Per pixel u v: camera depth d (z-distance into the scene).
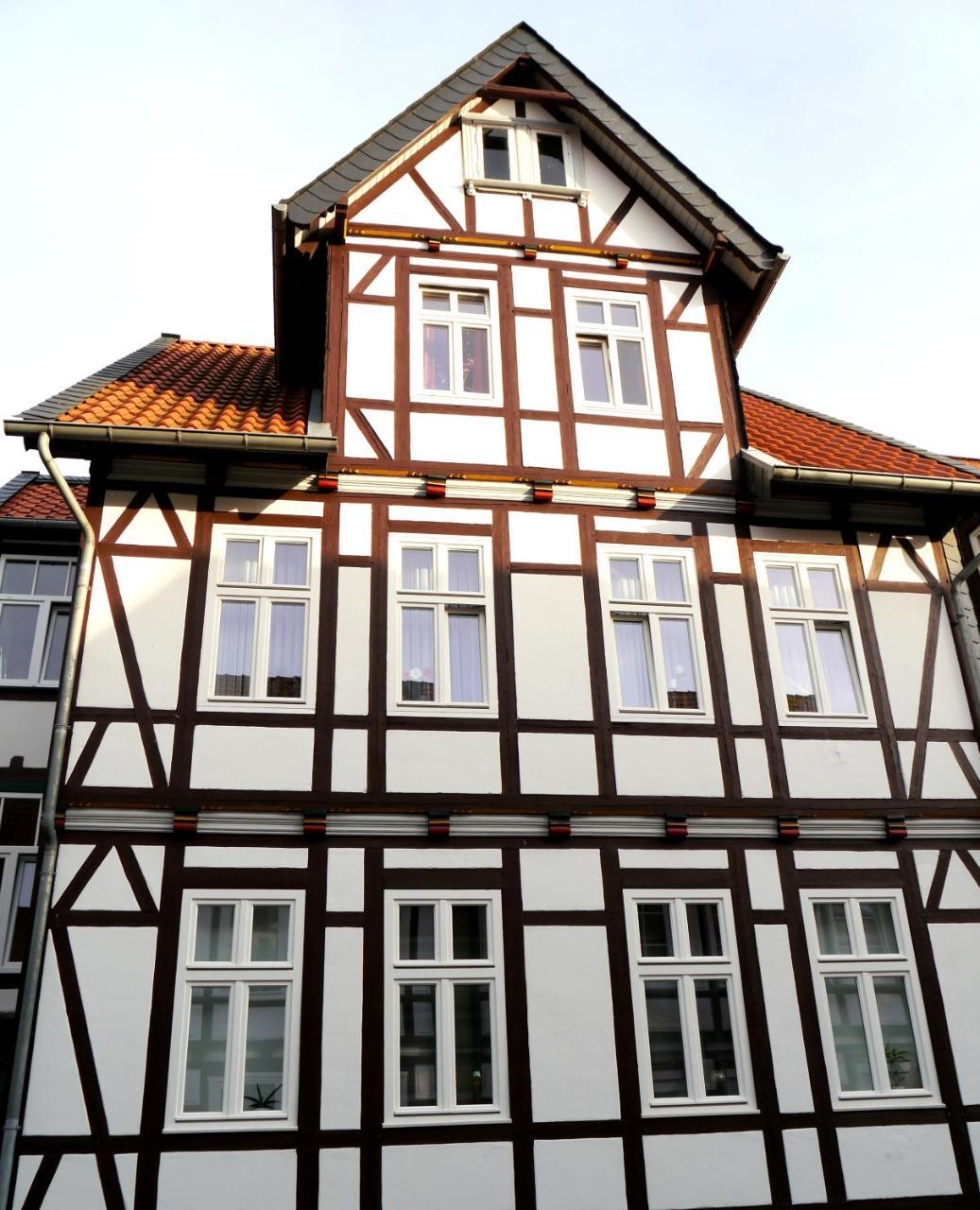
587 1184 8.47
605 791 9.66
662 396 11.44
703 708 10.16
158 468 10.10
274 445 9.81
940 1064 9.30
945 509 11.29
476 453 10.79
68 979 8.44
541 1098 8.65
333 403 10.73
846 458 11.52
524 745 9.70
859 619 10.86
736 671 10.37
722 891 9.55
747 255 11.65
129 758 9.12
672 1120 8.75
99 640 9.46
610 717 9.94
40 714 11.66
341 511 10.30
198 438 9.71
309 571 10.02
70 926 8.59
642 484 10.93
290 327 12.27
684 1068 8.98
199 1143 8.15
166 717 9.29
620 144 12.19
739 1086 8.99
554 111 12.65
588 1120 8.64
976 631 11.00
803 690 10.54
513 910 9.16
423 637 10.04
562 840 9.45
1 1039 10.40
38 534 12.40
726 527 10.98
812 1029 9.23
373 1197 8.18
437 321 11.34
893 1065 9.34
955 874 10.01
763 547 10.96
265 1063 8.52
